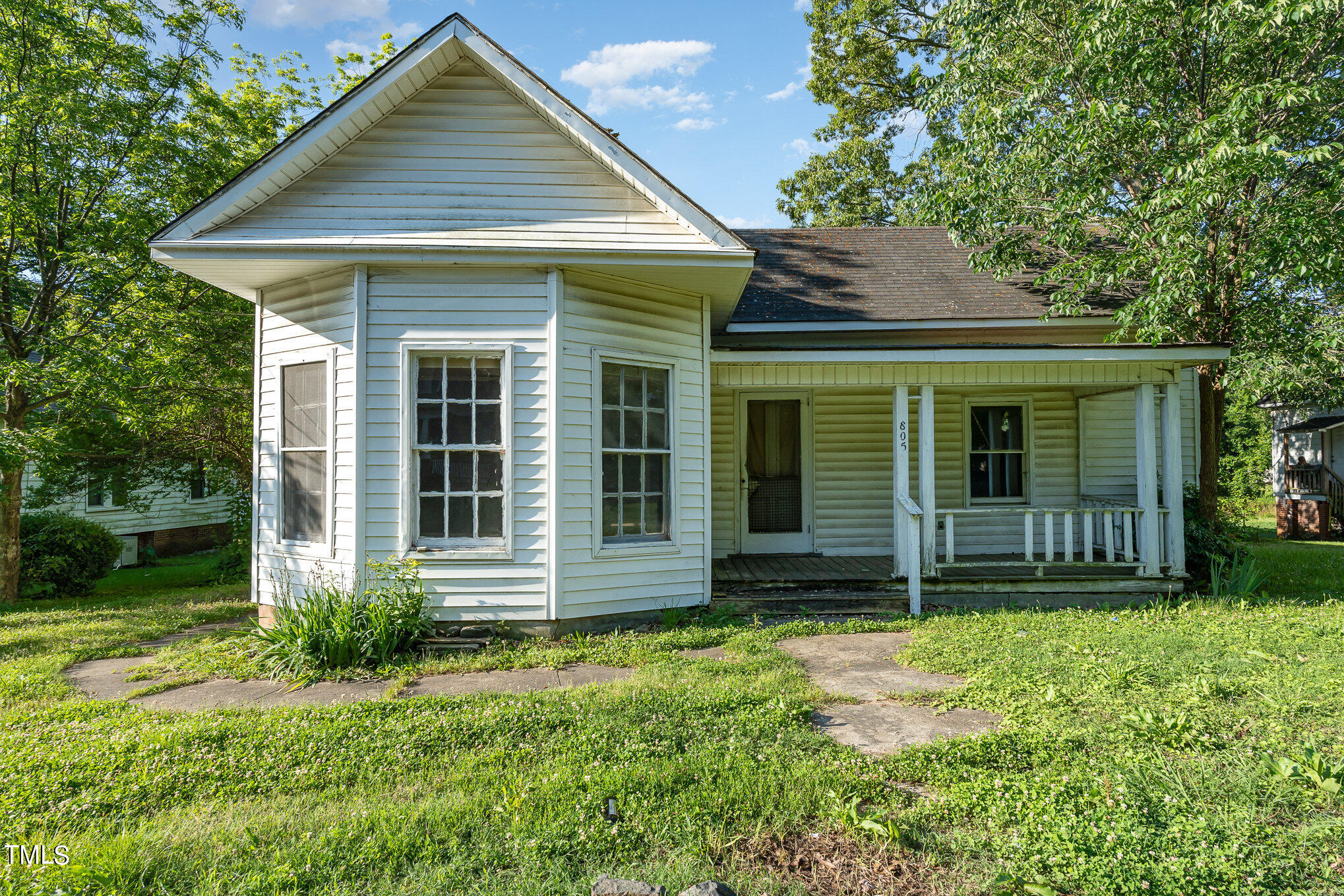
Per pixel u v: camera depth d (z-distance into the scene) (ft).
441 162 24.17
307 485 25.08
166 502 65.05
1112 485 35.91
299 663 20.11
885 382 28.60
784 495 36.01
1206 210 29.32
